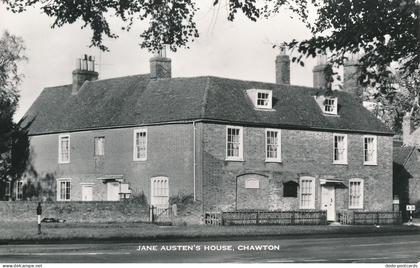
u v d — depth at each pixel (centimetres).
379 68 1297
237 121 3859
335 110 4394
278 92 4306
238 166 3866
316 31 1275
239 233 2945
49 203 3441
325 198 4231
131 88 4434
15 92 5384
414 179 4969
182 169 3812
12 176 4931
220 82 4072
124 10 1834
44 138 4716
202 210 3678
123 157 4156
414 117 5562
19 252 2000
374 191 4469
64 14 1822
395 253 2044
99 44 1912
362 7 1200
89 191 4366
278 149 4053
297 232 3155
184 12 1842
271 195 3988
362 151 4438
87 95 4738
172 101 4016
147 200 3981
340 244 2456
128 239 2636
